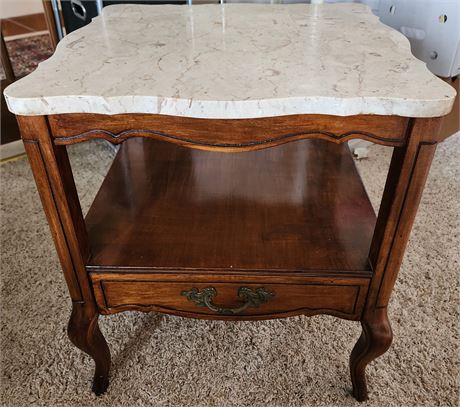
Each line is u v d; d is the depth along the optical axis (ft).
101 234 2.41
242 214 2.57
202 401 2.52
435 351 2.77
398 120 1.75
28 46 6.39
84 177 4.37
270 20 2.72
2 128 4.86
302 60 2.06
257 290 2.23
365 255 2.25
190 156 3.17
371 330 2.28
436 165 4.56
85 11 4.20
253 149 1.85
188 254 2.26
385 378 2.63
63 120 1.77
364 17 2.78
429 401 2.51
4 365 2.72
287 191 2.78
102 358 2.47
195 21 2.71
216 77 1.87
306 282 2.19
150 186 2.84
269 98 1.68
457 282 3.27
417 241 3.63
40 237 3.69
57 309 3.08
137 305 2.33
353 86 1.77
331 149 3.26
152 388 2.59
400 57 2.09
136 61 2.06
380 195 4.11
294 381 2.62
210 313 2.33
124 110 1.73
